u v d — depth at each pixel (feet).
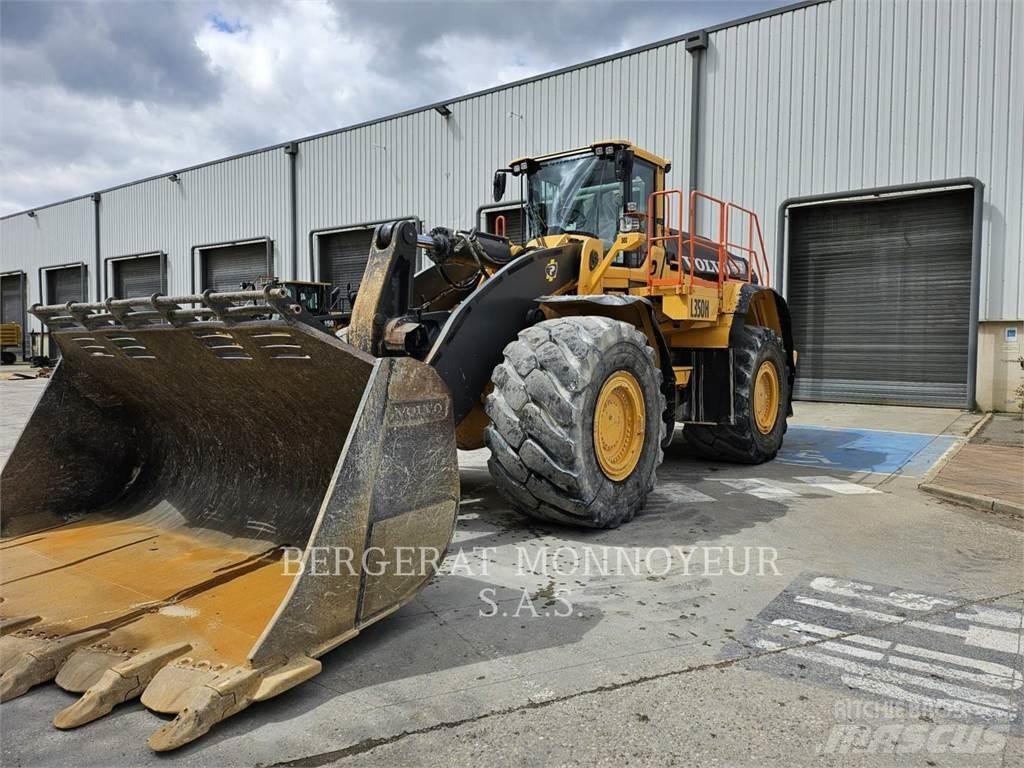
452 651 8.63
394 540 8.66
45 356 82.17
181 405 12.44
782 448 24.79
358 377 9.16
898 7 35.60
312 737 6.77
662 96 42.29
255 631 8.29
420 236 13.82
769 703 7.47
